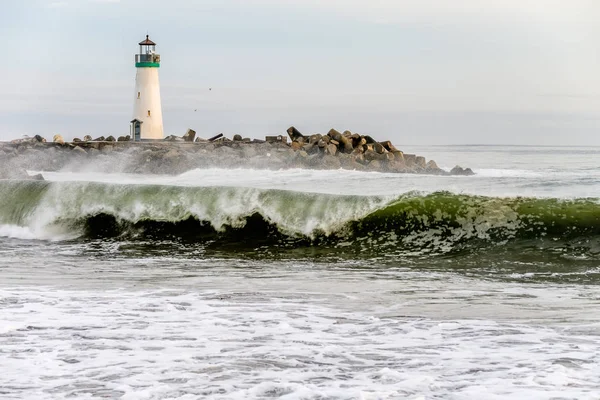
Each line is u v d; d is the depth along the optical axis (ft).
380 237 266.77
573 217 253.65
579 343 131.44
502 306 166.91
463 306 167.12
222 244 278.05
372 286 194.29
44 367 118.83
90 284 196.44
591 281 200.75
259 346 131.13
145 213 300.61
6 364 120.47
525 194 272.10
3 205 319.06
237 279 205.36
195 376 114.32
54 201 312.91
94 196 310.65
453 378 112.98
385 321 151.23
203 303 169.48
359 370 117.29
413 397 104.73
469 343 132.87
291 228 278.67
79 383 111.34
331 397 105.40
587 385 108.47
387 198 272.51
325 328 144.87
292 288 191.11
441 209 265.75
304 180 426.10
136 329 142.92
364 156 643.04
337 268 226.38
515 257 239.30
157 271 220.64
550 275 210.79
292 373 115.85
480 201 265.54
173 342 133.69
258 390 108.27
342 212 274.57
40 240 299.58
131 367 118.93
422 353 126.62
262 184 401.08
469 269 222.69
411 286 194.49
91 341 134.10
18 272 217.97
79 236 304.09
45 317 153.07
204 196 295.07
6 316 153.79
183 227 294.66
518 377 112.47
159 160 644.27
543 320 151.53
